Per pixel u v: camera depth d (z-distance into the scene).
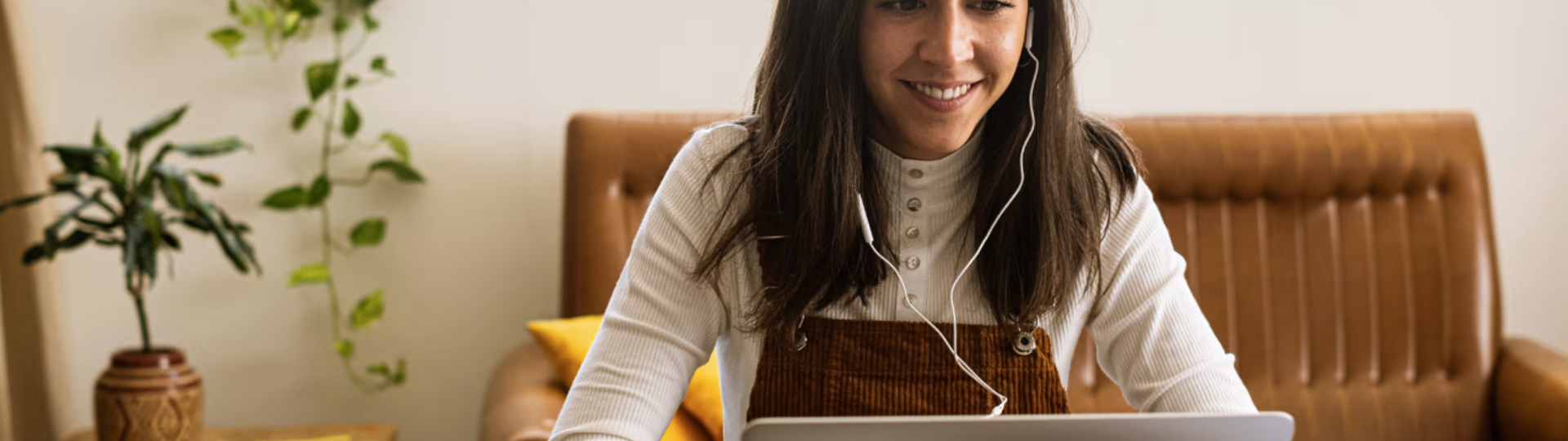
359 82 2.47
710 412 1.90
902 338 1.11
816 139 1.08
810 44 1.07
